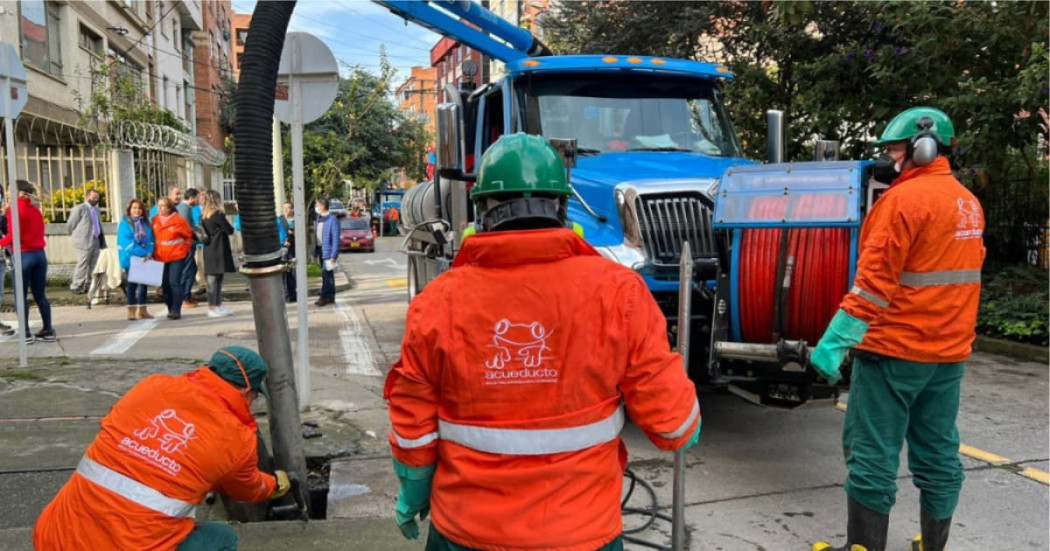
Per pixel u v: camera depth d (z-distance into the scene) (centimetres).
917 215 320
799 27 1166
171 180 1956
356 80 2280
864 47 1096
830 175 420
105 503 276
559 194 204
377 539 379
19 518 404
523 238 194
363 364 839
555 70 629
